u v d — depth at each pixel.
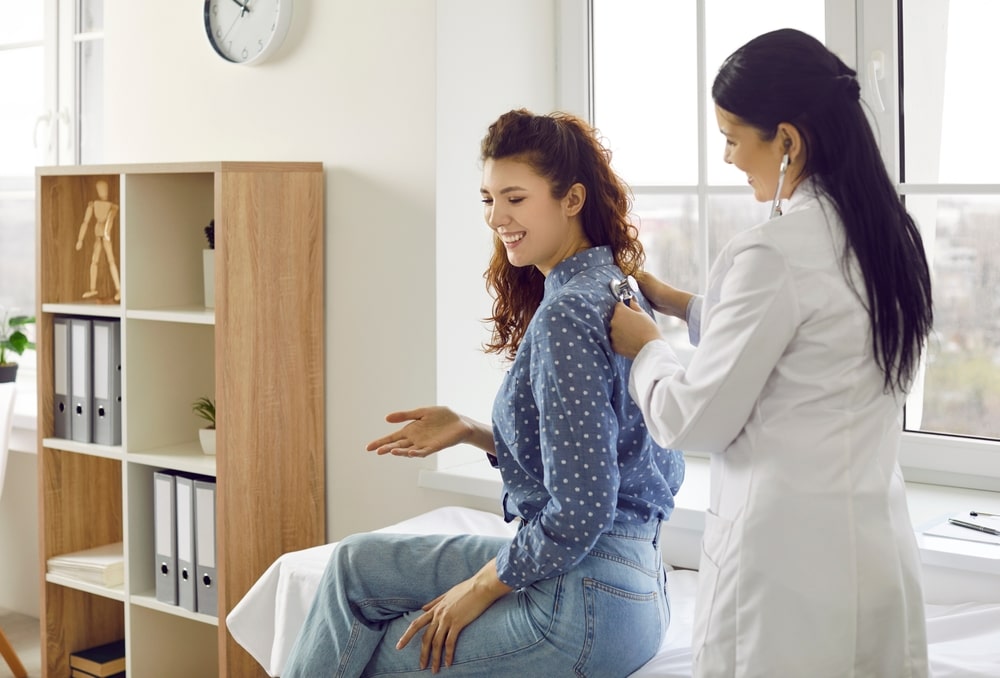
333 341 2.93
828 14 2.59
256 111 3.04
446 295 2.77
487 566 1.82
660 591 1.91
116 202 3.22
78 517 3.17
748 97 1.51
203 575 2.79
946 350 2.53
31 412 3.47
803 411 1.48
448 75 2.73
